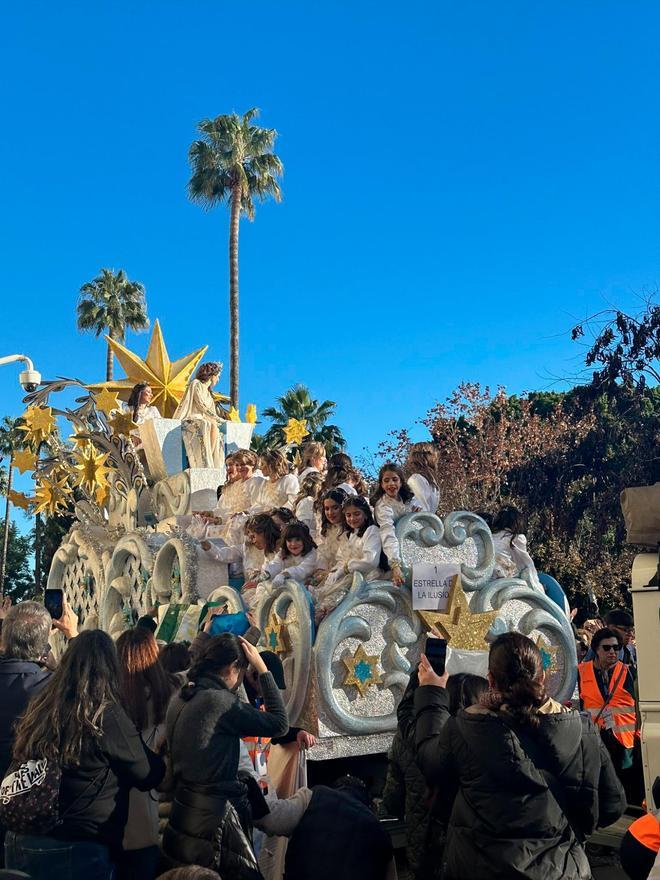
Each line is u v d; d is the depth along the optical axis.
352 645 7.04
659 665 4.50
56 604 6.04
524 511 23.86
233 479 9.95
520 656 3.73
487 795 3.55
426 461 7.89
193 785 4.05
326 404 41.19
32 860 3.66
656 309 20.50
